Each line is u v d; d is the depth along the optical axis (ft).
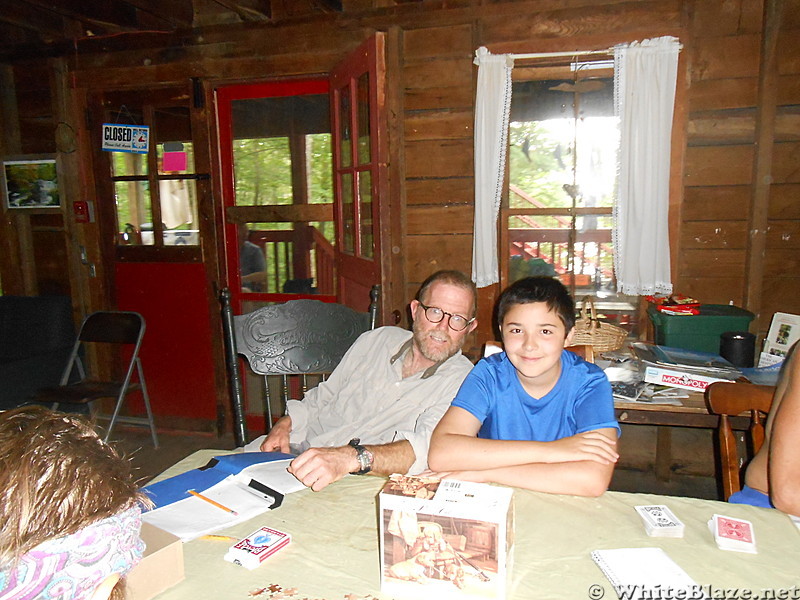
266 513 3.68
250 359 6.40
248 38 10.09
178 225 11.12
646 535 3.38
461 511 2.78
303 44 9.86
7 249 11.75
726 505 3.71
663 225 8.45
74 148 11.19
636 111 8.26
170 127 10.89
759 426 4.80
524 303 4.10
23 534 1.90
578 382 4.50
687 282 8.93
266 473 4.13
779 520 3.51
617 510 3.67
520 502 3.78
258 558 3.13
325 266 10.66
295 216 10.38
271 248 10.83
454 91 9.23
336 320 6.68
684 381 6.56
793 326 7.36
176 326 11.27
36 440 2.03
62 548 1.96
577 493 3.84
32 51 11.06
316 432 6.11
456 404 4.65
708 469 9.09
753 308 8.63
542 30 8.79
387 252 8.05
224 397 11.19
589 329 7.93
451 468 4.14
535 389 4.52
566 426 4.50
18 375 10.37
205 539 3.39
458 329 5.49
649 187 8.33
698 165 8.64
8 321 11.22
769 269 8.63
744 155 8.48
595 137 8.98
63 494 1.96
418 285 9.74
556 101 9.00
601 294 9.32
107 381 11.42
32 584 1.93
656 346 7.84
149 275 11.25
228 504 3.75
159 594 2.90
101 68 10.90
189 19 10.30
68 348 11.37
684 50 8.33
